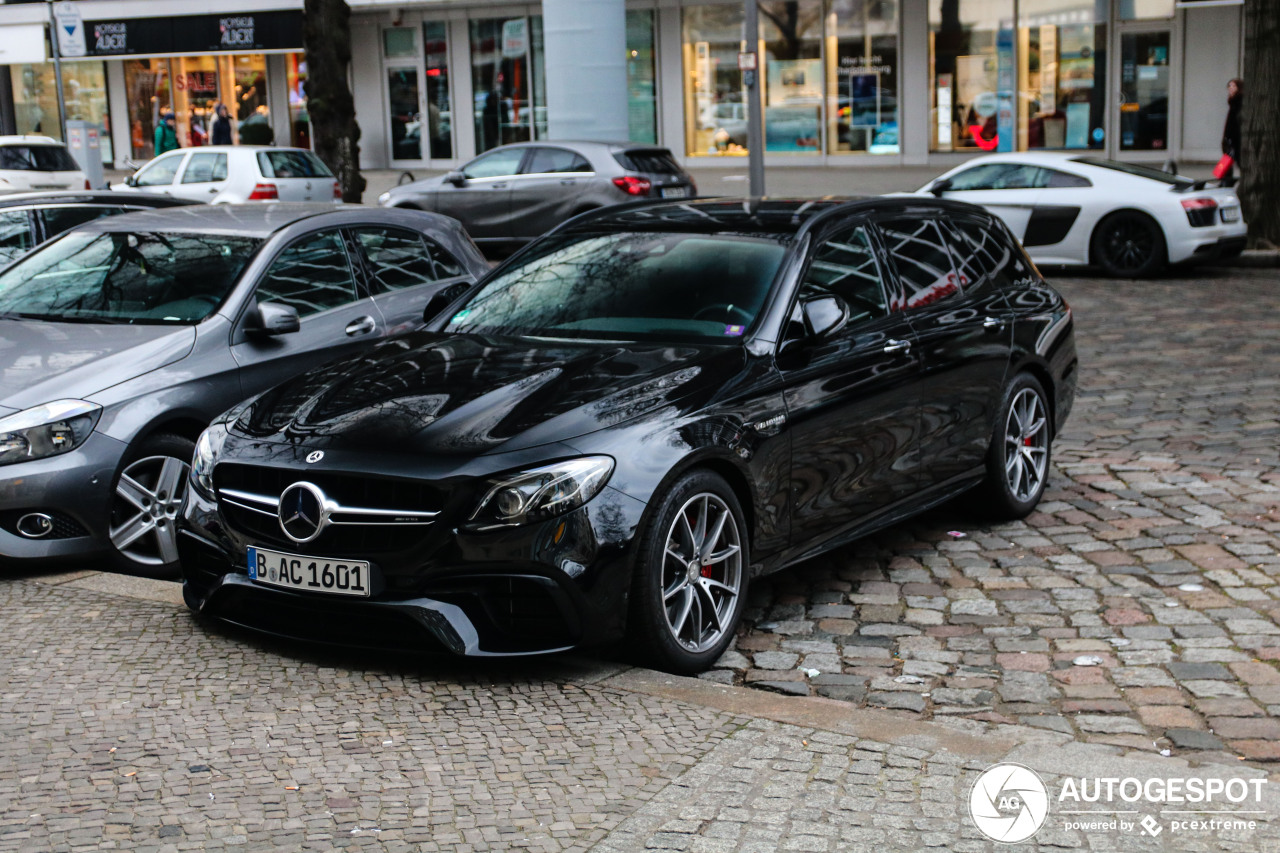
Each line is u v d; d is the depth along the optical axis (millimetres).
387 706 4352
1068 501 6988
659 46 29703
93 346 6094
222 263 6703
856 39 28422
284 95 33094
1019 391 6621
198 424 6047
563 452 4449
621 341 5312
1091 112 27109
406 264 7492
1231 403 9023
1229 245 15320
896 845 3430
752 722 4234
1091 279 15586
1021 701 4539
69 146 22578
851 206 6043
